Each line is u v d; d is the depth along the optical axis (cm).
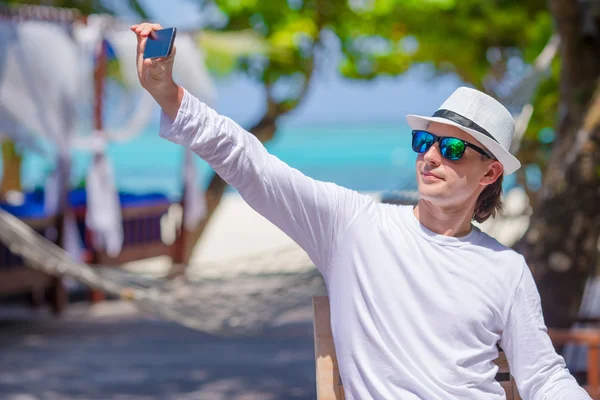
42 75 927
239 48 1141
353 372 237
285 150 6569
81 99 993
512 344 241
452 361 233
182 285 866
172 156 6275
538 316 241
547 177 635
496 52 1199
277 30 1161
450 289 235
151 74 223
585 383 629
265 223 2461
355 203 243
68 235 1057
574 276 616
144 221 1230
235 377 867
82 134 1020
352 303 238
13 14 923
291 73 1250
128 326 1134
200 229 1281
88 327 1128
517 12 1100
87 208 1063
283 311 793
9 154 1401
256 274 955
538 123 1064
